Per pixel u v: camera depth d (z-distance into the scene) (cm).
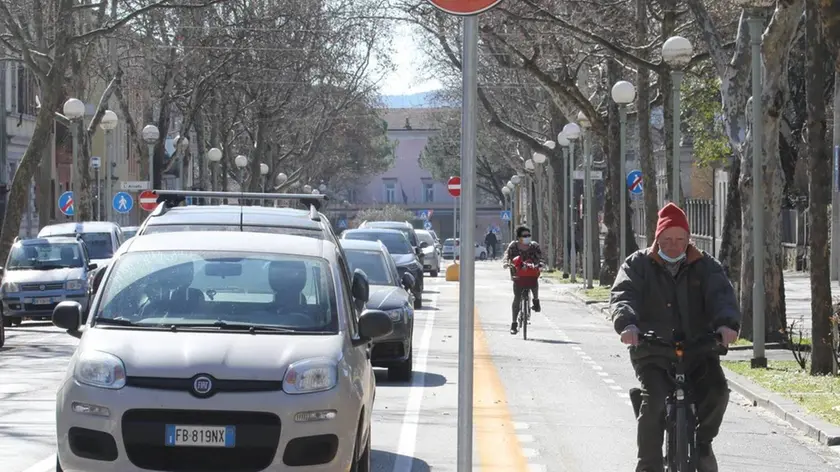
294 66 16288
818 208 4831
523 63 10512
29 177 9681
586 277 12756
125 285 2498
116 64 11994
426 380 4753
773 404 4075
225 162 17588
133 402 2167
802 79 11531
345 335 2422
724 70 6156
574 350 6231
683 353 2195
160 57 13062
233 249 2594
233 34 13288
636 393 2294
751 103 5947
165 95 13400
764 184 6056
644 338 2198
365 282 2923
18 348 6284
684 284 2250
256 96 17075
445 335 7025
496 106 18188
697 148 13838
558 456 3166
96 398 2183
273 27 14012
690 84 12262
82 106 10638
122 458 2170
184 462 2173
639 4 8862
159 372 2197
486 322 8319
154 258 2566
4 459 2947
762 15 5322
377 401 4141
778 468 3052
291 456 2178
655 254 2256
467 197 1595
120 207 12256
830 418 3709
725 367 5256
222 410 2167
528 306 6950
